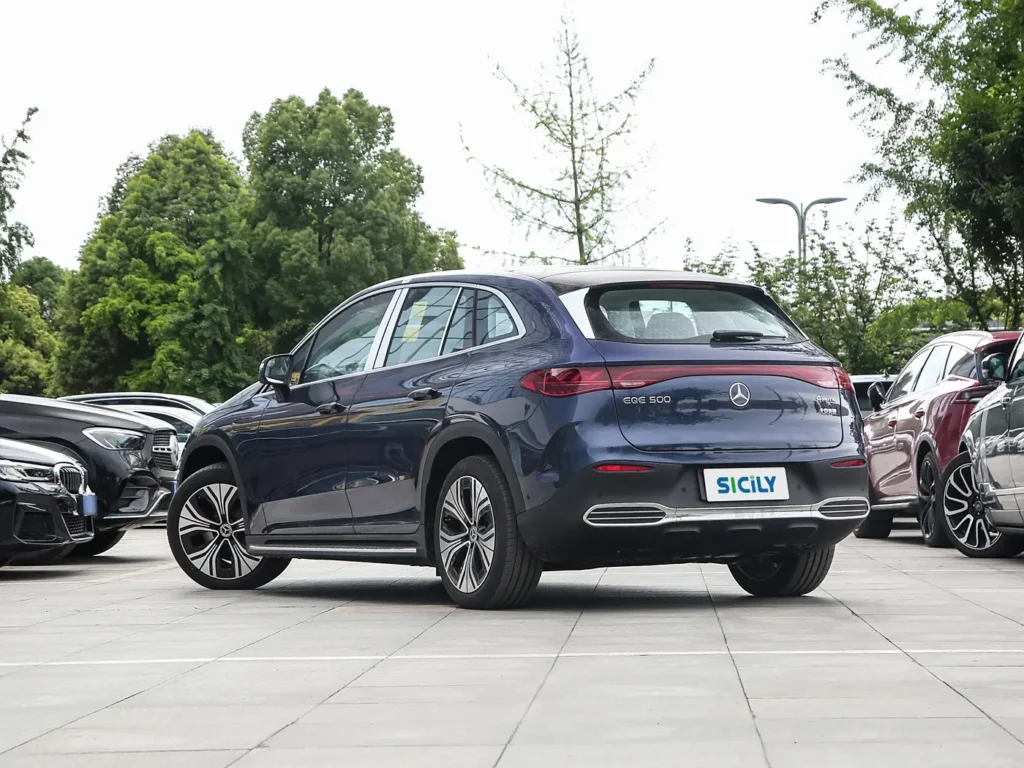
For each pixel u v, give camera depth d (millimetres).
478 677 6094
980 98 23969
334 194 66688
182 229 78188
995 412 12406
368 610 9086
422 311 9617
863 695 5406
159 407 23188
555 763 4359
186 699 5684
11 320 51344
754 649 6770
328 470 9938
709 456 8391
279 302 64875
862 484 8820
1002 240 25125
